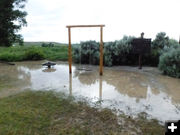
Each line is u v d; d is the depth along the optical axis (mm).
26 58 12000
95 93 4152
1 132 2234
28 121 2555
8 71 7539
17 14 10266
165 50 7699
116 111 2996
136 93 4156
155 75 6445
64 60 11672
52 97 3750
